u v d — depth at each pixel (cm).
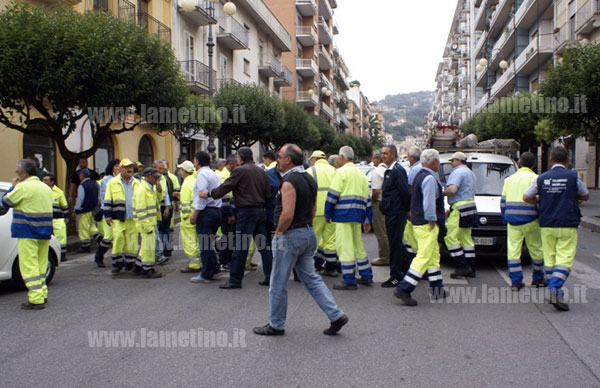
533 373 393
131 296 659
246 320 543
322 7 5575
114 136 1875
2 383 381
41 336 495
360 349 448
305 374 393
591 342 462
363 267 704
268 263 716
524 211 647
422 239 596
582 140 2898
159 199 932
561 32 2764
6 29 1030
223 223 834
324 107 5222
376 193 838
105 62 1102
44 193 614
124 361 425
